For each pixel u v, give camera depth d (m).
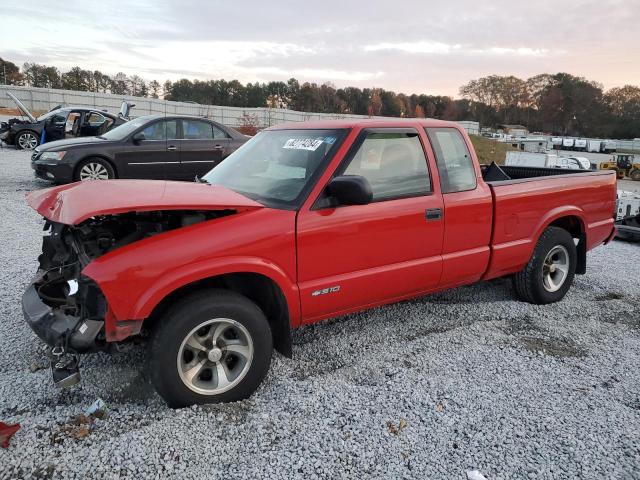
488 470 2.41
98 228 3.16
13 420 2.68
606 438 2.68
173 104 52.50
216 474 2.34
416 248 3.66
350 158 3.30
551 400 3.05
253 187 3.44
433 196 3.72
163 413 2.78
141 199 2.71
